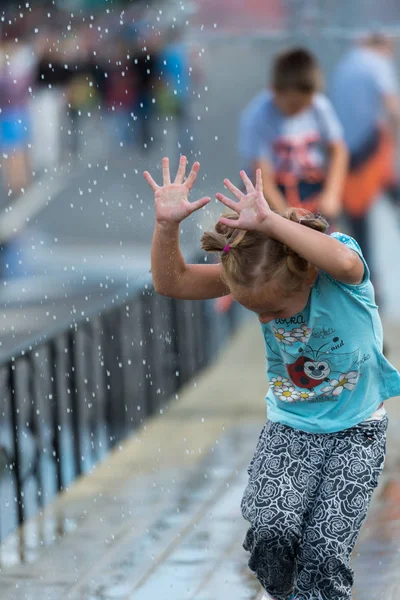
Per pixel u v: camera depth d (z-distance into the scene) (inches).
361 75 880.3
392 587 390.9
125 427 701.9
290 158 660.1
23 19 1763.0
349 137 886.4
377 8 895.1
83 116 1887.3
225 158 1499.8
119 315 687.7
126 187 1662.2
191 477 543.2
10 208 1616.6
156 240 339.9
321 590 319.9
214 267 351.3
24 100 1731.1
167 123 1673.2
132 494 519.5
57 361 556.1
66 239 1456.7
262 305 316.2
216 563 424.5
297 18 913.5
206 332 893.2
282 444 333.7
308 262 311.9
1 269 1310.3
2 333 1018.7
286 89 652.7
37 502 581.9
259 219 302.7
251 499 327.0
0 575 422.6
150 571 419.2
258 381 749.9
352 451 327.3
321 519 319.3
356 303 321.1
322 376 327.6
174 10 1029.2
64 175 1795.0
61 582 411.8
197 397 712.4
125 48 1788.9
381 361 330.3
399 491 495.5
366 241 912.9
